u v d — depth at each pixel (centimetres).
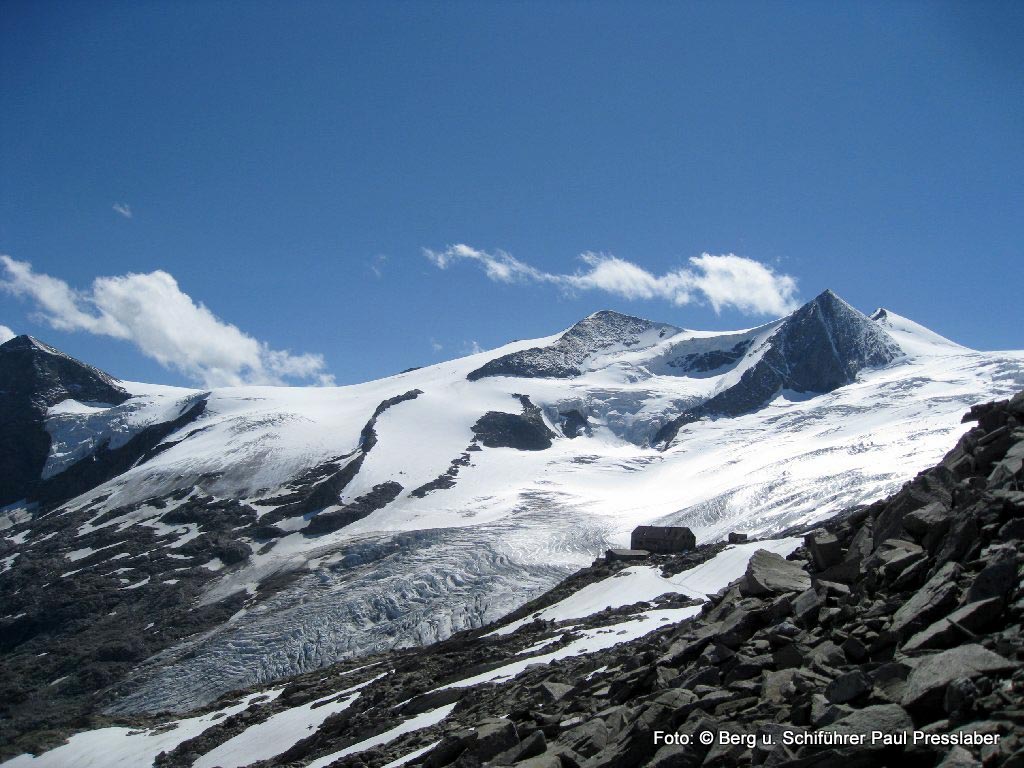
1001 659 1434
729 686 1845
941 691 1423
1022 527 1775
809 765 1397
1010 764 1199
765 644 1975
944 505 2045
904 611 1752
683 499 17738
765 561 2452
